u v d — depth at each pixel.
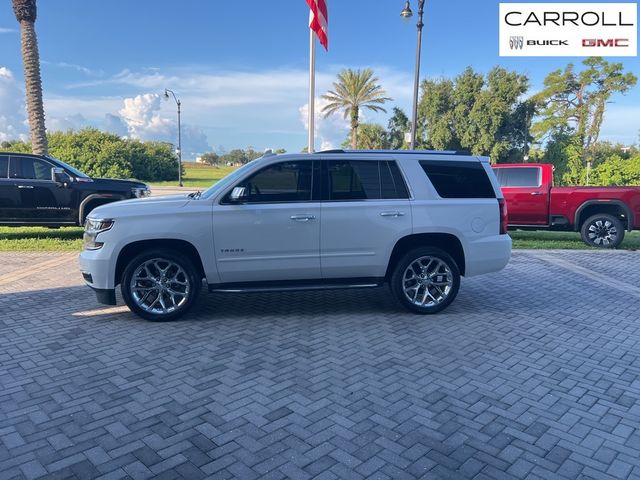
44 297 6.75
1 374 4.28
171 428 3.41
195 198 5.89
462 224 5.96
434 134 45.69
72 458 3.06
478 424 3.48
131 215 5.50
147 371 4.34
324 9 12.53
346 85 41.34
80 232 13.00
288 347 4.94
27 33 15.14
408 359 4.64
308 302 6.68
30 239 11.74
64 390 3.97
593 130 50.25
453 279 6.04
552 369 4.44
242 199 5.64
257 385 4.07
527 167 11.79
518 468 2.99
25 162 10.89
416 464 3.02
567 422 3.52
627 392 3.99
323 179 5.77
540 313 6.20
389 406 3.73
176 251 5.67
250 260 5.67
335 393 3.93
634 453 3.15
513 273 8.67
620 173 36.69
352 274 5.90
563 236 13.77
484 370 4.40
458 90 44.66
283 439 3.28
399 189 5.89
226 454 3.11
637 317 6.05
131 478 2.87
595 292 7.31
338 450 3.16
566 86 50.72
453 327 5.61
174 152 53.34
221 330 5.45
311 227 5.68
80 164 41.28
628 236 13.80
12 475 2.89
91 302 6.52
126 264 5.75
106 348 4.88
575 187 11.45
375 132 50.22
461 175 6.07
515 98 42.97
